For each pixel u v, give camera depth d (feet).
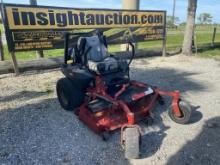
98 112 14.25
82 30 26.76
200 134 13.50
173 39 62.49
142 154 11.66
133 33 31.07
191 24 35.01
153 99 14.62
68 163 11.03
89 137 13.14
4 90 20.13
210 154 11.74
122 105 12.25
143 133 13.51
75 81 15.43
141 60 31.91
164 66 28.99
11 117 15.30
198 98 18.74
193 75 25.21
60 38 25.55
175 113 14.40
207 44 43.11
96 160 11.25
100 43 16.28
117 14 28.86
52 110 16.42
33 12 23.17
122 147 11.98
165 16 33.37
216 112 16.29
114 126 13.03
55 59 26.61
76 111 15.40
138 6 32.58
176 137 13.17
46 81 22.62
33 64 25.22
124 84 14.79
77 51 16.29
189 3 34.30
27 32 23.31
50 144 12.46
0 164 10.91
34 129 13.91
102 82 14.32
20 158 11.34
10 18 22.06
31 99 18.28
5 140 12.76
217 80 23.54
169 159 11.34
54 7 24.27
